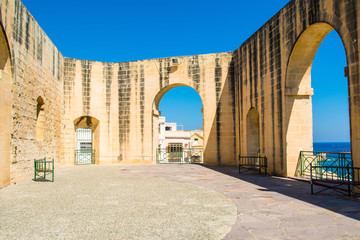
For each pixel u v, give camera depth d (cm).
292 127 1200
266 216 632
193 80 1870
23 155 1193
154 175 1339
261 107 1423
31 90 1284
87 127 1967
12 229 556
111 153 1938
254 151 1609
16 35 1120
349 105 838
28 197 848
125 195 870
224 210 686
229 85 1823
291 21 1149
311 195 841
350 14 834
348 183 791
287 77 1193
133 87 1950
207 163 1823
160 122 4366
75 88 1888
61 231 543
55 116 1686
